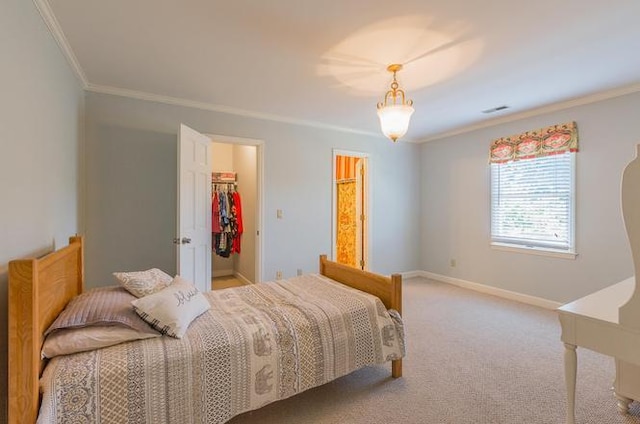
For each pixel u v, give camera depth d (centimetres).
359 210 514
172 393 142
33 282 117
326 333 187
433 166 511
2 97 133
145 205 326
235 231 498
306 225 425
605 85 297
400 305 218
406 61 246
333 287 248
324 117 402
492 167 429
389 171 504
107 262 309
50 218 196
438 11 183
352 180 538
